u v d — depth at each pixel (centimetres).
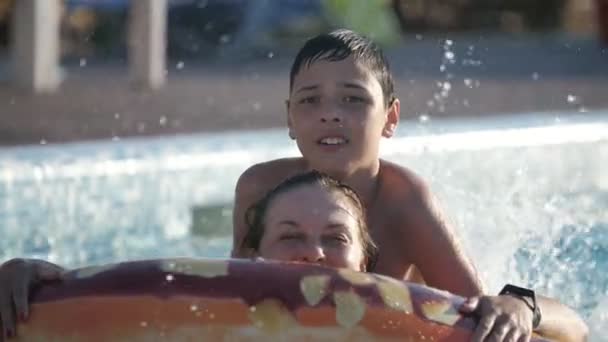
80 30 1573
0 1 1622
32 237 610
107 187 709
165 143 792
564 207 647
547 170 788
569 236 566
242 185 417
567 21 1912
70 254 584
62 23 1560
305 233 307
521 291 294
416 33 1875
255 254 324
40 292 268
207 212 686
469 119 912
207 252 596
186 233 637
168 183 725
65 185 702
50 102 1041
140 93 1122
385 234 392
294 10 1603
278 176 413
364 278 269
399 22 1873
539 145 834
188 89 1162
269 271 264
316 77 374
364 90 374
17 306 266
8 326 266
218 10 1582
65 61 1474
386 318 264
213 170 752
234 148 787
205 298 259
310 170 363
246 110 1005
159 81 1170
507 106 1016
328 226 307
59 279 270
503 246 537
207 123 922
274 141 812
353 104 374
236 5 1588
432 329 267
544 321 327
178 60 1509
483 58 1501
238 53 1553
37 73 1126
